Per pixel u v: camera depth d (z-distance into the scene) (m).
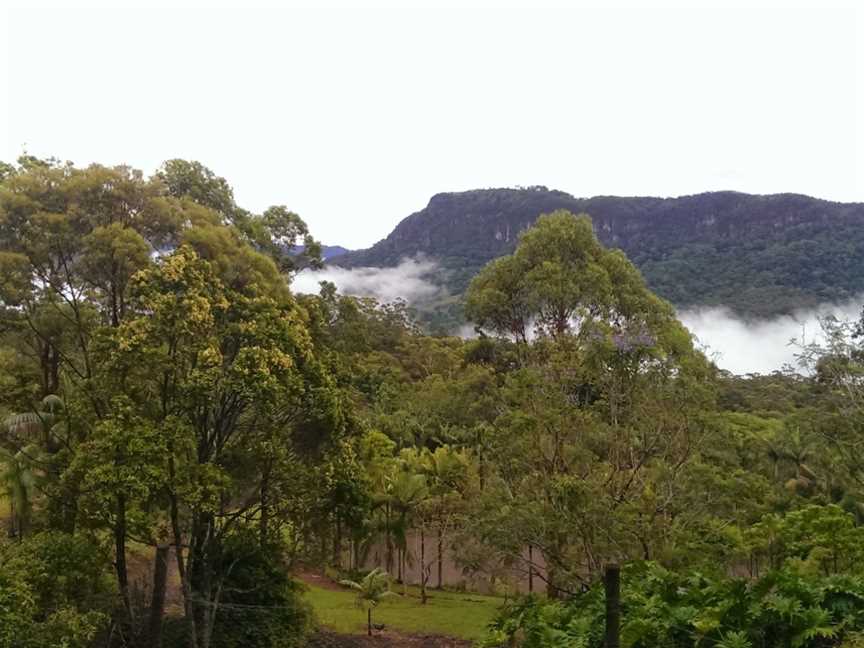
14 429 16.28
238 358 13.97
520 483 19.20
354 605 26.34
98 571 15.21
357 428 17.94
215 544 16.55
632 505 17.12
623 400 19.52
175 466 13.84
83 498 14.15
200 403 14.02
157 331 13.77
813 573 11.70
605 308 28.33
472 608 27.55
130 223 15.95
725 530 18.61
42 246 14.99
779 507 26.92
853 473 22.08
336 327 23.61
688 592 10.02
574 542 17.39
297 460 16.06
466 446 35.59
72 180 15.44
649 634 9.24
